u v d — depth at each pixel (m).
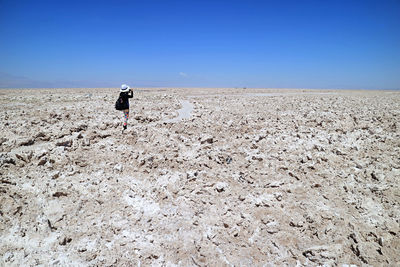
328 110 15.23
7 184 5.41
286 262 4.29
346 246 4.54
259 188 6.28
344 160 7.70
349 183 6.48
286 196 5.97
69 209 5.08
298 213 5.39
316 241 4.68
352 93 34.00
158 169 7.00
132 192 5.88
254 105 18.42
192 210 5.44
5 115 10.81
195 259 4.23
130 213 5.20
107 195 5.66
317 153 8.08
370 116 13.03
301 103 19.59
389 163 7.41
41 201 5.15
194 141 9.09
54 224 4.67
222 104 18.86
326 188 6.27
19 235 4.32
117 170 6.66
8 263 3.81
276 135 9.91
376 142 9.04
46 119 10.20
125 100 9.28
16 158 6.34
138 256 4.22
